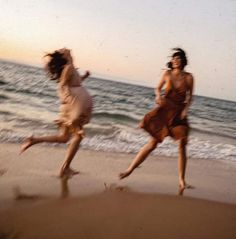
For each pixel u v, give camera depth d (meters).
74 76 5.18
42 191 4.55
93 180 5.21
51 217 3.86
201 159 7.73
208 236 3.78
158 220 4.00
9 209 3.93
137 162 5.22
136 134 9.26
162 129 5.11
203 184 5.70
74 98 5.13
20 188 4.58
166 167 6.49
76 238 3.51
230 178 6.39
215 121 18.19
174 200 4.58
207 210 4.38
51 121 9.37
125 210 4.16
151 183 5.38
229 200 5.01
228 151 9.10
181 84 5.06
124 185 5.12
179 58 5.05
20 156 5.96
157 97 5.14
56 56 5.14
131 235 3.65
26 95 12.94
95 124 10.24
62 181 5.02
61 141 5.30
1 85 13.49
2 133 7.39
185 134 5.11
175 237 3.70
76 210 4.06
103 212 4.07
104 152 7.03
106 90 19.00
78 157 6.38
